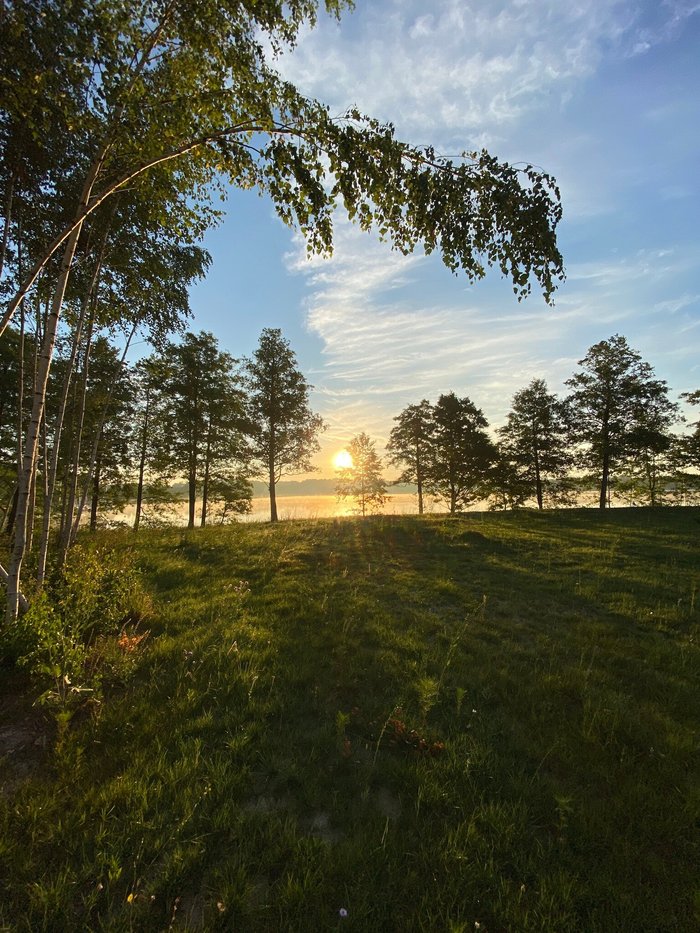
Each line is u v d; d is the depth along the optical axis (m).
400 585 7.25
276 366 23.30
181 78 4.15
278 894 1.92
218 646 4.45
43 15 3.38
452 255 4.10
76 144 5.05
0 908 1.81
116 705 3.33
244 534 12.71
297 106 3.73
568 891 1.92
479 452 28.61
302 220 3.96
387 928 1.82
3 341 11.59
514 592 7.03
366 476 30.55
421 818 2.40
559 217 3.70
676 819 2.36
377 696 3.67
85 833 2.16
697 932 1.79
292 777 2.66
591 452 26.12
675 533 13.29
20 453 5.33
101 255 6.15
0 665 3.70
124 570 6.63
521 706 3.54
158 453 19.95
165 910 1.85
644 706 3.61
